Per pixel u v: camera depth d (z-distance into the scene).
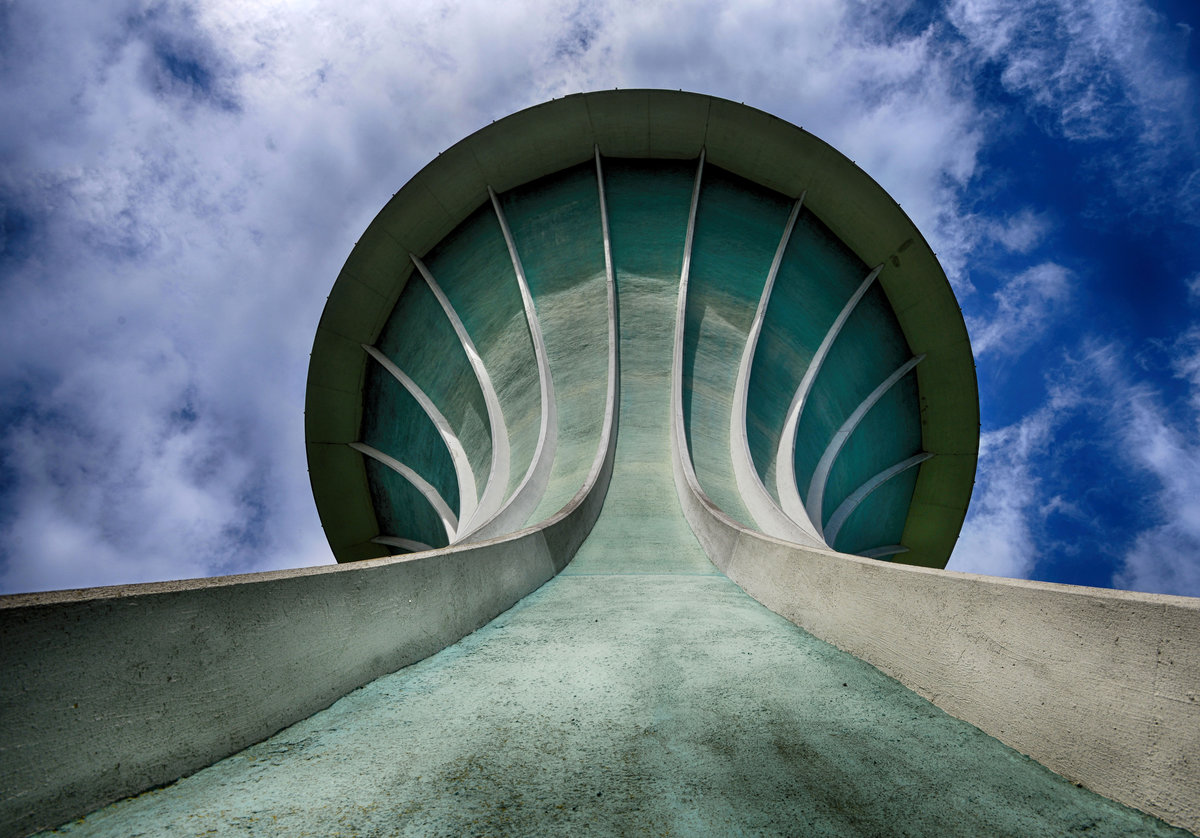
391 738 3.69
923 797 3.03
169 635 3.20
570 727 3.88
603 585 9.56
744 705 4.29
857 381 23.77
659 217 24.00
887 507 25.52
